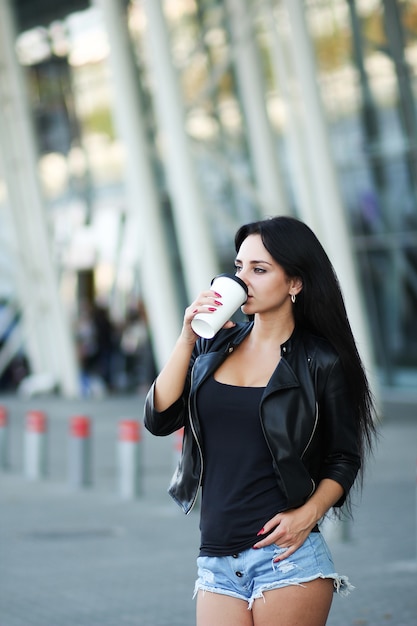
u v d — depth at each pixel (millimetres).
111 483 18938
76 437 18594
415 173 30203
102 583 11453
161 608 10297
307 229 5000
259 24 29078
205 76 34875
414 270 31266
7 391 41219
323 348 4953
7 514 16141
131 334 39062
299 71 23406
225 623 4910
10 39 35281
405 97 29641
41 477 19969
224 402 4906
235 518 4883
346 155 31422
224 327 5055
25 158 35781
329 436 4965
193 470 5016
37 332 37344
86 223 41938
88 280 42062
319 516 4855
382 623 9469
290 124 26516
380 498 16094
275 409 4824
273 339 5020
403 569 11641
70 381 37125
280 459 4793
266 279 4945
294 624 4836
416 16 28750
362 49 30109
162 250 25812
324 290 4953
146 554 12961
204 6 34188
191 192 24047
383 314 32281
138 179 25438
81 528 14844
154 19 23516
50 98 41812
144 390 37781
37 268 36875
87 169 41500
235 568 4902
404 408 28547
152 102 37188
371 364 23953
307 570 4848
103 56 39312
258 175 28469
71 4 39375
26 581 11656
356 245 32094
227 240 36250
